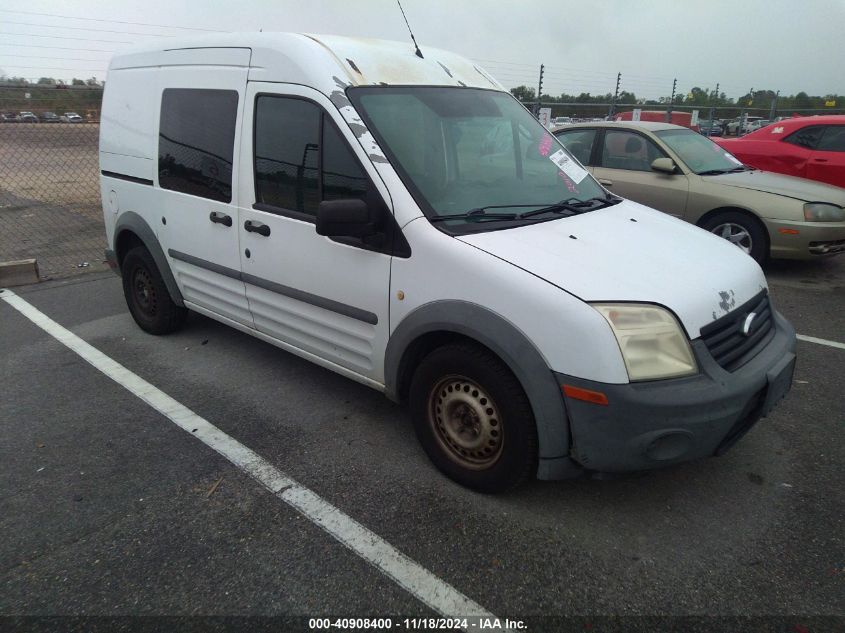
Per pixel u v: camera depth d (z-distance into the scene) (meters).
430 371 2.96
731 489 3.01
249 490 3.04
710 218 6.82
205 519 2.83
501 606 2.35
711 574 2.48
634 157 7.35
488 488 2.90
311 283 3.43
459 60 4.08
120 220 4.88
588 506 2.89
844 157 8.59
